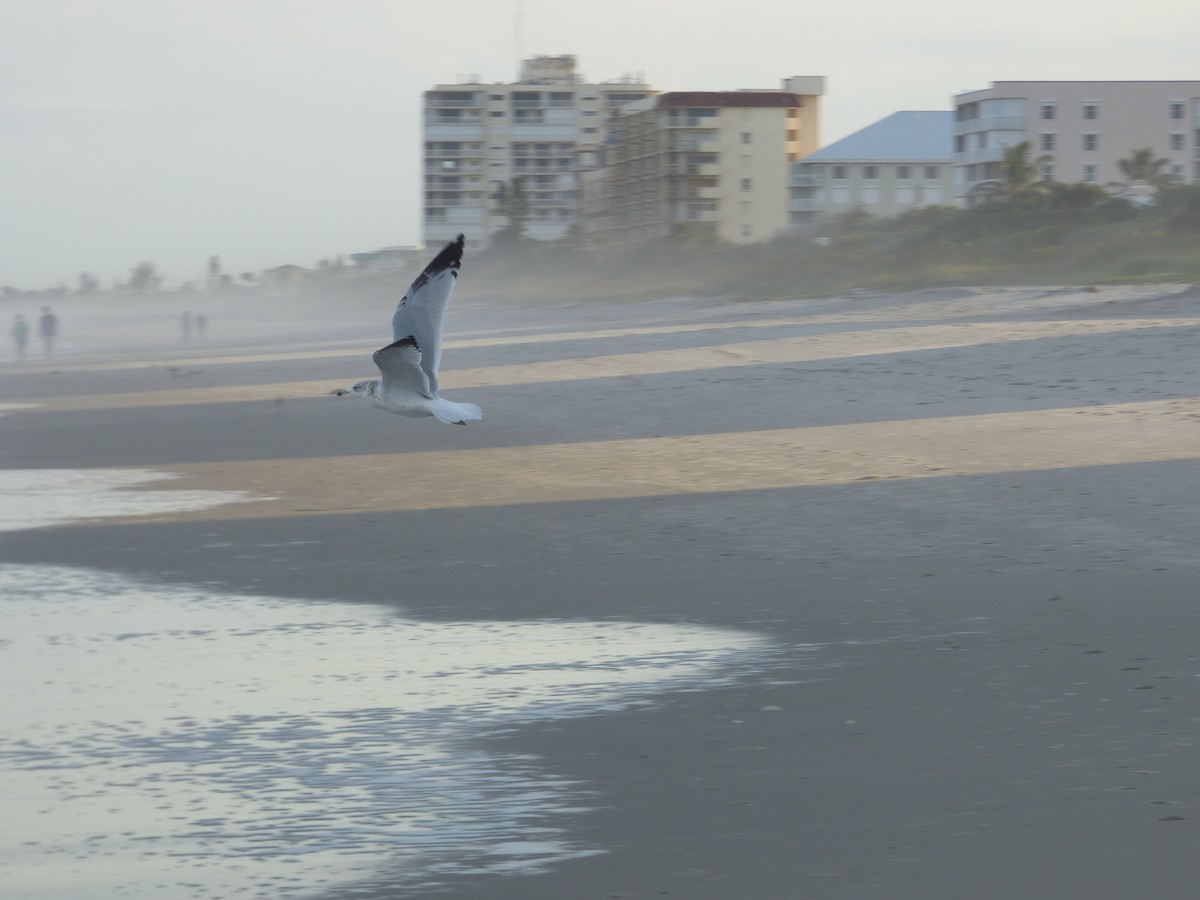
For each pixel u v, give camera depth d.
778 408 91.06
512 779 29.48
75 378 159.50
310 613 44.97
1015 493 58.84
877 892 23.47
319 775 30.05
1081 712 32.09
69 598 48.00
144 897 24.48
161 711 34.81
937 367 105.81
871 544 51.41
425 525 58.97
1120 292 158.88
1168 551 47.66
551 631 41.69
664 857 25.28
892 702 33.62
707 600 44.59
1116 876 23.52
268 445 86.88
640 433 83.44
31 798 29.17
